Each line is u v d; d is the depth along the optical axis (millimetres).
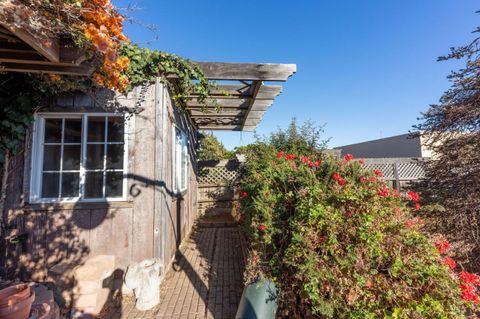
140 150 3145
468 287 1560
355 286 1593
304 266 1681
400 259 1659
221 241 4898
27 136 3006
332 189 2189
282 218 2332
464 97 3381
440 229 3254
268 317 1748
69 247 2957
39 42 1482
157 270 2631
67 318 2264
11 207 2934
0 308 1459
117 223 3029
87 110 3107
